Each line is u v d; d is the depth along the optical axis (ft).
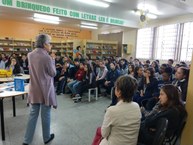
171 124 5.17
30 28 32.07
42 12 17.62
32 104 6.98
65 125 9.53
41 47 6.70
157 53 24.70
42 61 6.59
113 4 16.84
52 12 18.19
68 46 29.84
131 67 15.05
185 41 21.03
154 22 24.68
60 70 18.74
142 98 10.57
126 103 4.07
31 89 6.91
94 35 38.81
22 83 8.19
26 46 29.01
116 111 3.92
